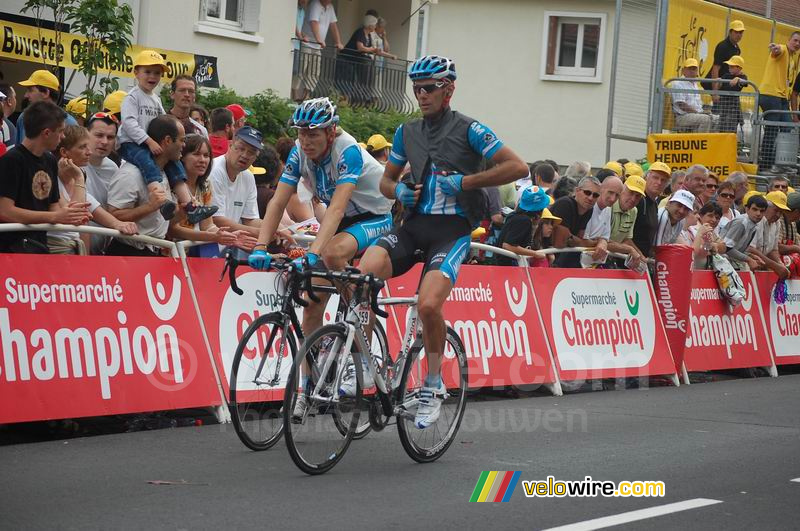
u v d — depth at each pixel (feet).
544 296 61.72
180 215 49.60
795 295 81.92
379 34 135.13
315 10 122.72
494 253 61.67
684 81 110.52
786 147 106.42
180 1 104.22
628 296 67.05
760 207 76.07
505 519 32.35
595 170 168.76
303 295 41.78
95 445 40.73
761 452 45.37
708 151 99.76
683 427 51.01
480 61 171.73
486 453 42.75
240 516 31.09
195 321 46.50
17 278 40.70
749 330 76.89
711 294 73.77
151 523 29.94
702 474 40.29
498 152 39.17
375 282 36.76
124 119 52.75
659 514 33.78
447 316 56.03
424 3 144.05
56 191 44.32
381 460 40.65
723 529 32.40
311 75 123.44
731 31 115.55
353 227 43.19
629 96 118.11
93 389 42.22
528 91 170.30
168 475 36.09
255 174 59.11
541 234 64.44
